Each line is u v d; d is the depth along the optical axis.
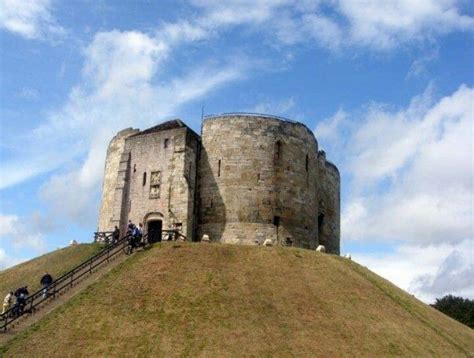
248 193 52.22
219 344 29.00
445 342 34.53
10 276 45.69
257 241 51.03
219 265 39.62
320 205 63.50
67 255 47.72
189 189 51.00
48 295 33.19
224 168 53.03
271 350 28.88
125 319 31.06
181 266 38.69
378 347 31.09
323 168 65.50
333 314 34.38
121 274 36.94
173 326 30.59
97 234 52.25
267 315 32.88
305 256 44.25
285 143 54.78
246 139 53.62
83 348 27.88
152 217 51.53
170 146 52.66
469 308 75.56
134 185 53.44
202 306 33.09
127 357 27.25
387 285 43.47
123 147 58.91
